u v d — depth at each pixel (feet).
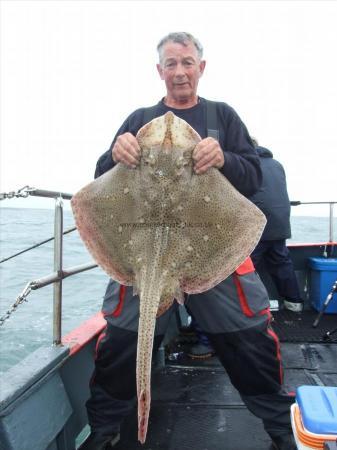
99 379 10.00
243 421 11.46
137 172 8.52
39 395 9.01
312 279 22.57
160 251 8.23
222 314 9.47
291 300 20.99
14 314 37.52
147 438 10.74
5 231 141.69
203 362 15.43
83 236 8.81
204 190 8.48
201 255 8.46
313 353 16.10
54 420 9.26
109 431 9.91
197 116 10.30
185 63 9.85
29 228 164.45
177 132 8.48
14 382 8.35
